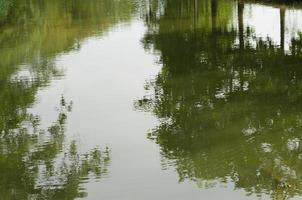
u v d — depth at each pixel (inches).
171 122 725.9
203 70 999.0
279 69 976.9
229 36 1364.4
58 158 625.6
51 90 929.5
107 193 526.6
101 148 649.6
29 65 1150.3
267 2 1899.6
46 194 534.0
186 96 836.6
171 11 1979.6
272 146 618.8
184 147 634.8
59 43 1417.3
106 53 1232.8
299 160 579.8
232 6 1935.3
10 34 1604.3
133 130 706.8
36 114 803.4
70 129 727.1
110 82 960.9
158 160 602.2
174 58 1126.4
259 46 1210.0
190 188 529.0
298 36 1306.6
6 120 780.6
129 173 570.6
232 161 586.9
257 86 866.8
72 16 1987.0
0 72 1095.0
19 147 666.8
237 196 509.4
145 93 873.5
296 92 821.9
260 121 700.0
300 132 657.6
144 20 1775.3
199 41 1317.7
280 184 528.4
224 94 832.3
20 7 2175.2
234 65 1031.0
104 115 776.9
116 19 1845.5
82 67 1098.1
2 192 539.8
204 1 2228.1
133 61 1123.3
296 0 1781.5
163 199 508.7
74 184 548.1
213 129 684.1
